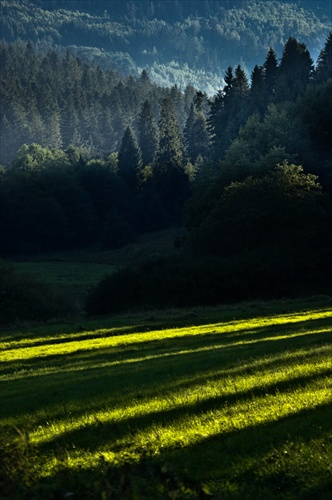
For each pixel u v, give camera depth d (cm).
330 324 3447
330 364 1656
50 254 15000
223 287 5934
